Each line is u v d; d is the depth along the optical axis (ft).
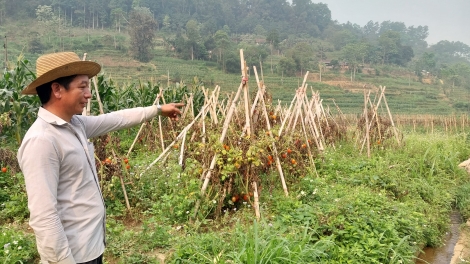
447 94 184.55
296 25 340.59
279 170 20.45
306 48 189.47
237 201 18.89
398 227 18.22
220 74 163.84
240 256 12.87
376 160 29.78
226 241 15.07
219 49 179.63
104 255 14.38
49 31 184.55
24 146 7.36
